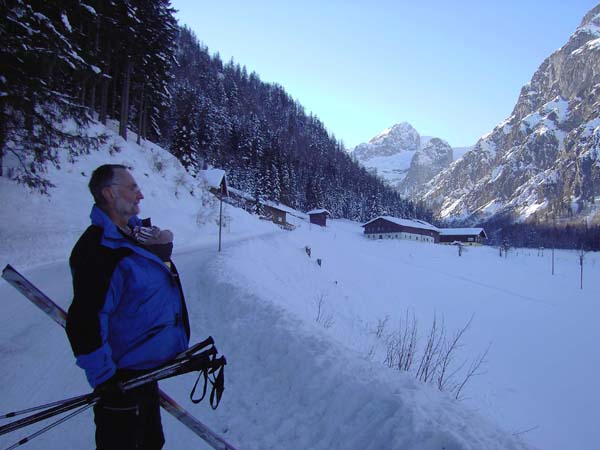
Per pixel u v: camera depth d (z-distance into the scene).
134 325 2.21
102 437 2.20
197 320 8.07
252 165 93.94
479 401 13.62
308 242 46.00
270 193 91.94
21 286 2.17
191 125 56.28
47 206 19.70
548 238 141.62
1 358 5.84
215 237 32.75
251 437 4.14
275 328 6.42
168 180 38.25
